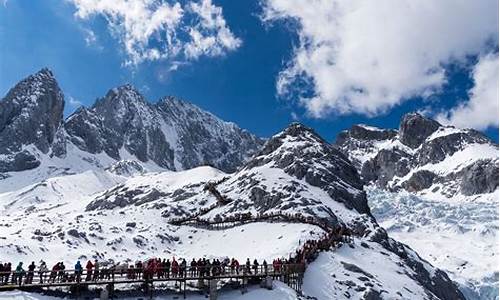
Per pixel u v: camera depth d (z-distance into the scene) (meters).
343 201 136.62
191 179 193.38
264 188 131.38
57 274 50.19
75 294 47.31
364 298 64.25
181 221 123.00
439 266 169.62
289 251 80.56
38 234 102.19
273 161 163.50
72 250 91.75
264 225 104.94
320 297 60.41
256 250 89.62
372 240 110.69
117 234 106.50
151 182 196.88
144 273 50.12
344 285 66.06
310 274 65.62
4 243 83.25
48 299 45.69
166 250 103.50
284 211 116.06
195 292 52.69
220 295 52.97
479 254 182.12
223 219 120.88
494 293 147.12
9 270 47.97
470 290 146.38
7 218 144.75
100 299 46.72
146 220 124.06
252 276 55.88
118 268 51.66
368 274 72.88
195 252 101.94
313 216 111.75
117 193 192.38
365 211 141.62
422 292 76.69
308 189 134.25
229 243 101.81
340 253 82.44
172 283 55.91
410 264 108.12
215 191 144.38
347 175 158.62
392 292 69.19
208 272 54.53
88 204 193.88
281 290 54.94
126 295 49.34
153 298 49.56
